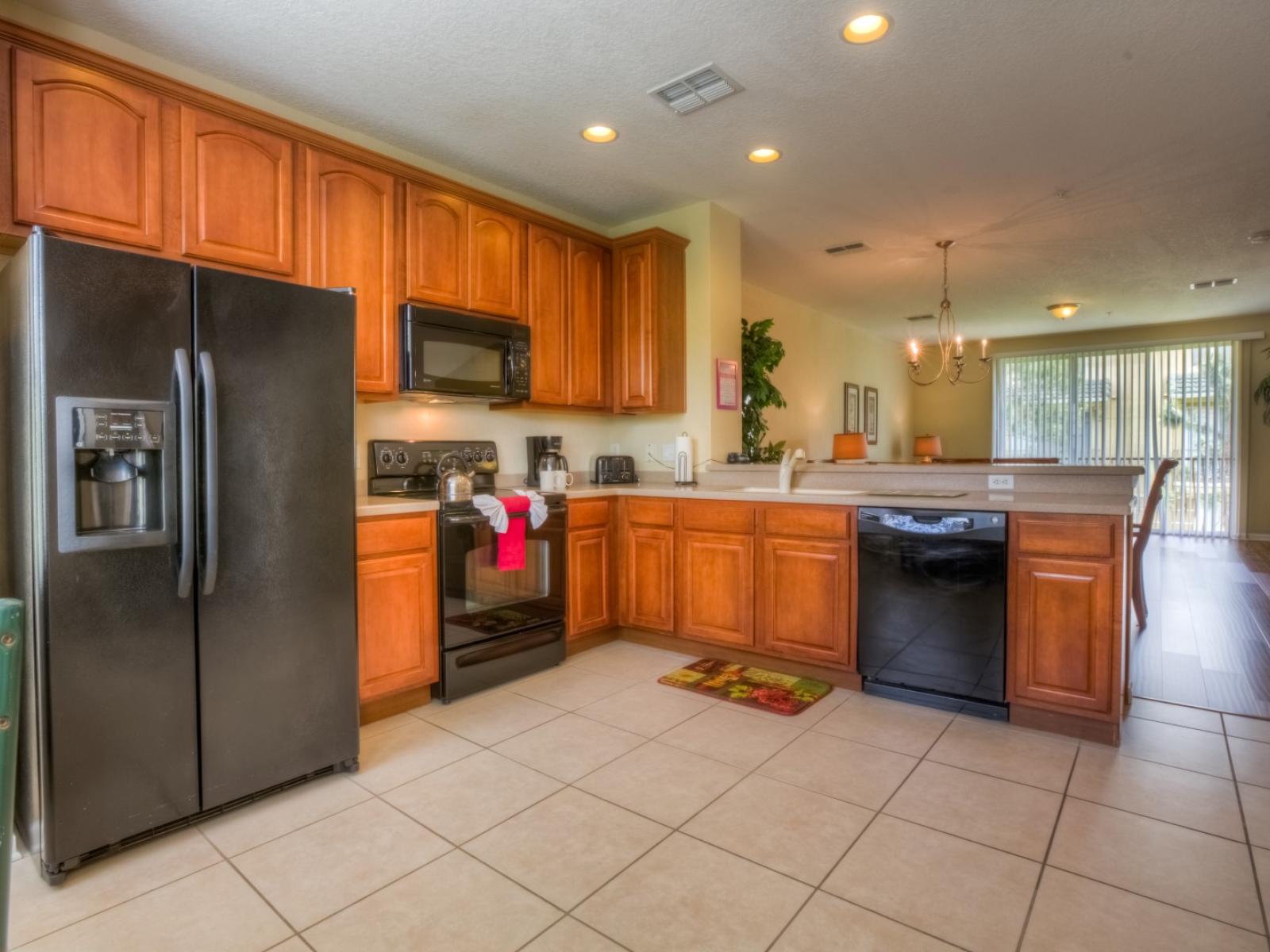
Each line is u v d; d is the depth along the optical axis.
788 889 1.65
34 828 1.74
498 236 3.42
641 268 3.91
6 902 0.78
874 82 2.66
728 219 4.09
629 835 1.88
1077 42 2.40
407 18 2.24
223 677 1.97
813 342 7.02
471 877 1.70
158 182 2.33
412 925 1.53
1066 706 2.51
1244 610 4.46
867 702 2.88
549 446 3.89
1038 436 8.62
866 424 8.20
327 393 2.18
